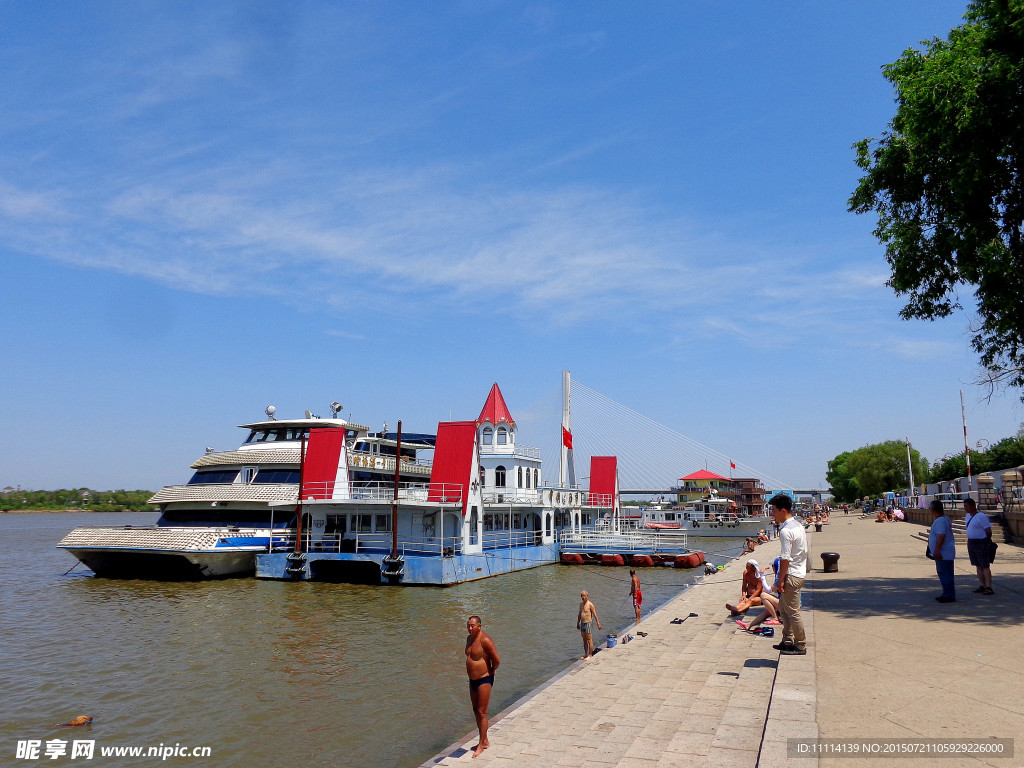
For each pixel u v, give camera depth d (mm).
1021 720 8305
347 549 44062
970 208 17375
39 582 42438
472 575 42125
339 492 45062
